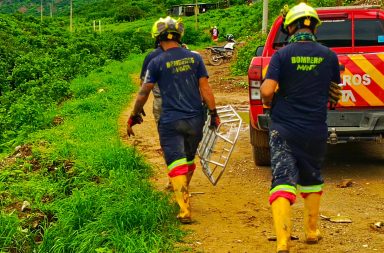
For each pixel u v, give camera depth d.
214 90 20.14
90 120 13.52
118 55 37.94
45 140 10.97
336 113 7.89
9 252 5.80
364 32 9.09
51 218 6.60
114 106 16.08
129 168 8.63
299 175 5.44
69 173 8.15
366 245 5.72
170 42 6.53
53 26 46.25
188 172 6.85
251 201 7.33
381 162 9.22
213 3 86.19
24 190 7.51
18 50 27.45
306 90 5.22
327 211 6.84
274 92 5.23
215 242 5.86
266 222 6.49
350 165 9.09
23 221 6.40
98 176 8.10
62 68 26.27
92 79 23.08
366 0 29.48
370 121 7.82
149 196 6.96
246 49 25.83
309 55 5.22
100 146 9.89
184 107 6.42
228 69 26.91
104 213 6.12
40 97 17.89
